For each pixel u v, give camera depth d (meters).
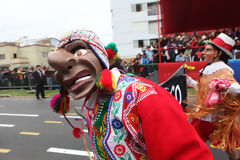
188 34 11.80
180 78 2.73
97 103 1.02
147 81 0.99
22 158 3.41
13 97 11.20
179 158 0.75
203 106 2.32
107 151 0.94
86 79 0.96
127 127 0.87
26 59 38.59
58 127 5.00
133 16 30.92
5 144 4.11
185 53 9.66
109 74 0.93
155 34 30.78
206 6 7.00
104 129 0.96
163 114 0.78
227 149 2.25
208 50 2.49
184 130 0.77
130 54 31.44
